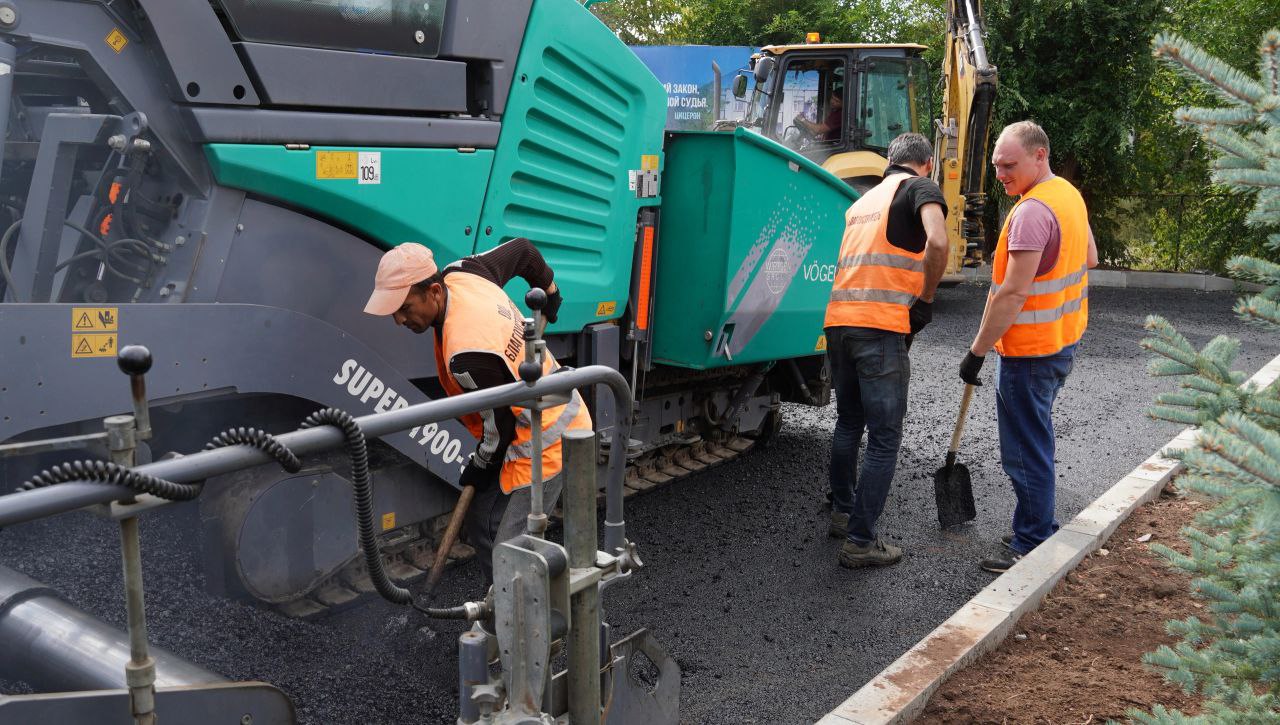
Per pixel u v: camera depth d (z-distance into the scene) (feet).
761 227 15.85
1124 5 45.62
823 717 9.87
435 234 11.65
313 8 10.07
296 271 10.46
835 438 15.57
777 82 34.01
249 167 9.73
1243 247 46.57
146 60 9.21
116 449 4.66
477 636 6.51
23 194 10.31
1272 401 7.76
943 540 15.94
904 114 35.42
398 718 9.92
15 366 8.19
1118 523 15.01
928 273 13.67
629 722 8.56
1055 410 23.85
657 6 65.16
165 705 6.42
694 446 18.90
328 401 10.53
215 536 10.37
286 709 7.15
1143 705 9.96
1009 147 13.47
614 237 14.60
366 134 10.71
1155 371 9.02
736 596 13.65
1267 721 7.35
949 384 26.89
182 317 9.18
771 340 17.10
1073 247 13.44
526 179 12.80
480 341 8.89
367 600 11.90
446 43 11.48
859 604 13.50
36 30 8.50
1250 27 42.42
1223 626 8.33
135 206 9.76
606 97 14.01
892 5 58.85
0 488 9.05
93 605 9.42
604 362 14.74
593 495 7.14
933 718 9.83
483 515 9.95
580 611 7.09
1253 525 6.50
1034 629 11.85
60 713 6.02
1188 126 8.25
